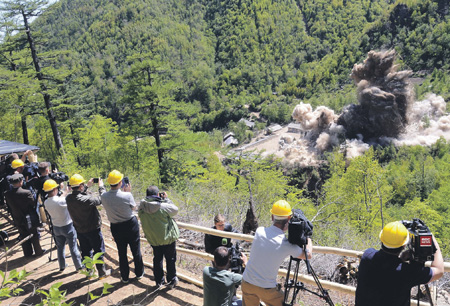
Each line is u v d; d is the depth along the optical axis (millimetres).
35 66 27578
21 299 4914
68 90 34781
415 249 2381
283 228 3320
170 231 4852
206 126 196375
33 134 38656
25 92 26047
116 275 5617
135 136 29125
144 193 13812
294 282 3279
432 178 62344
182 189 17812
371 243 12641
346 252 3789
